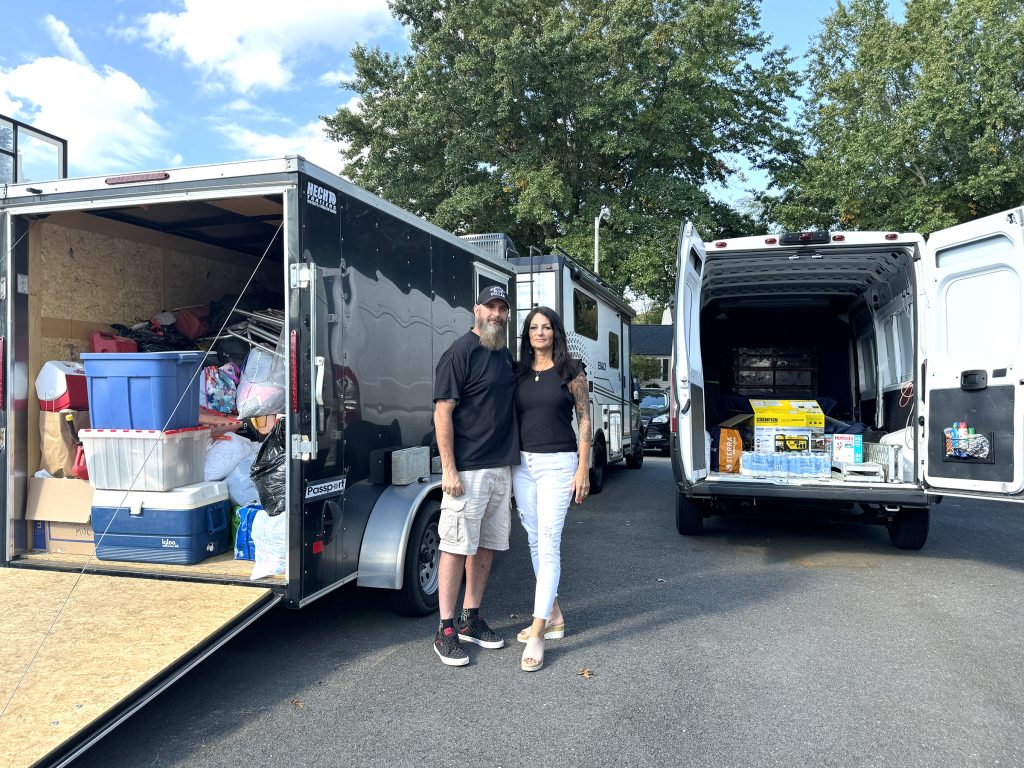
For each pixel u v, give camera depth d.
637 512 8.16
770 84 22.83
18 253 4.09
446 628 3.74
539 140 21.41
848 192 19.58
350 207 3.93
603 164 22.72
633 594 4.97
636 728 3.03
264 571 3.66
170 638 3.11
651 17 21.14
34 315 4.19
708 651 3.90
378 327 4.22
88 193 3.87
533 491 3.88
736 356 8.47
